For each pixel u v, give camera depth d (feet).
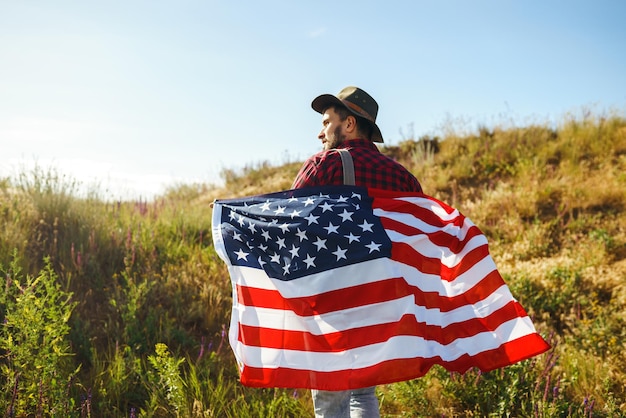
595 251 21.98
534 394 13.08
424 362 8.89
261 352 9.41
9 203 19.97
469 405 13.48
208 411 11.84
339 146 10.85
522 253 22.95
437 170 35.63
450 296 10.21
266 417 12.56
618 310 17.95
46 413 11.18
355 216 9.82
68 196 21.57
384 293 9.32
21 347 11.44
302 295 9.52
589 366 14.66
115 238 19.74
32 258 17.49
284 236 9.91
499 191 29.48
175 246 21.24
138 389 12.96
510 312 9.97
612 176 29.94
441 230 10.49
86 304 16.34
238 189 42.83
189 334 16.07
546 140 37.14
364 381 8.88
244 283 9.89
